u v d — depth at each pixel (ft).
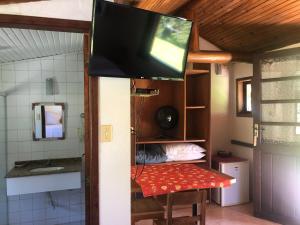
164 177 8.20
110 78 6.03
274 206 10.53
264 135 10.89
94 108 5.93
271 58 10.53
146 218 7.80
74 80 10.65
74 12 5.84
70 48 9.77
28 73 10.14
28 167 9.79
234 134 14.10
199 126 12.28
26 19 5.51
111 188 6.07
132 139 10.47
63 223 10.61
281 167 10.32
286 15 9.18
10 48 8.27
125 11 5.61
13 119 10.09
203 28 12.04
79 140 10.77
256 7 9.23
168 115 11.89
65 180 9.43
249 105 13.42
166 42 6.55
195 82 12.63
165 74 6.76
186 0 10.10
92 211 5.96
